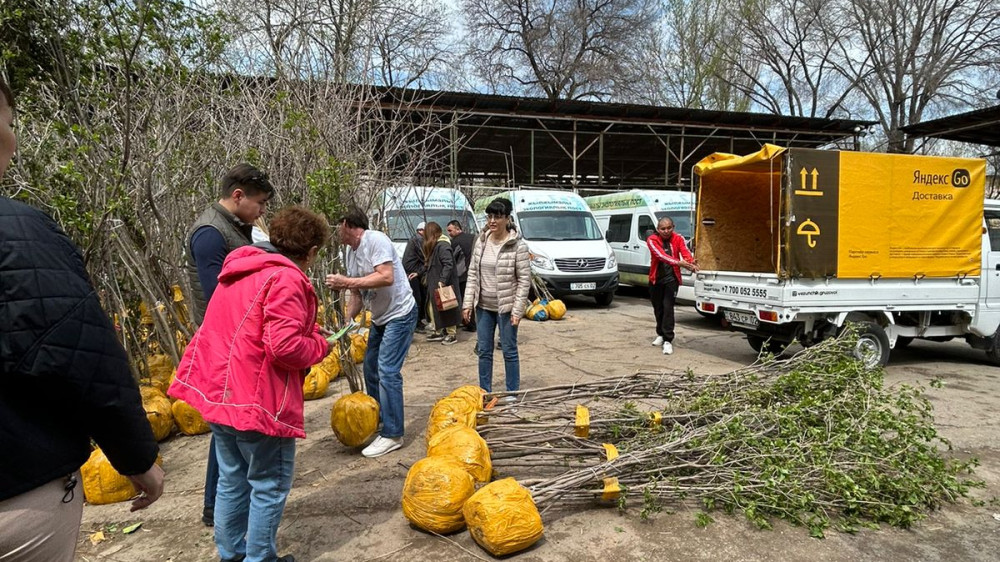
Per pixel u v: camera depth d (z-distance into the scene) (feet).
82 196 13.28
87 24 13.12
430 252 27.07
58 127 12.28
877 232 20.79
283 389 7.96
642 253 43.39
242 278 8.07
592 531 10.03
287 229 8.71
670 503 10.97
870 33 88.28
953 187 21.74
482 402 13.34
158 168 15.96
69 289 4.29
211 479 10.20
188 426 14.87
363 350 21.18
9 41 12.47
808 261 19.94
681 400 13.21
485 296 16.03
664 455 10.88
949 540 9.82
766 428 11.88
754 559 9.18
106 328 4.53
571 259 39.06
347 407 13.38
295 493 11.60
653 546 9.55
